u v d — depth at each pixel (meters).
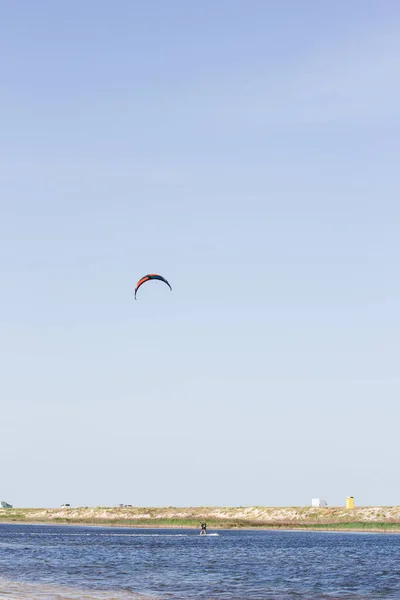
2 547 122.12
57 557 100.44
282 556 105.00
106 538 156.62
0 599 54.62
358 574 79.19
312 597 59.91
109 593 59.72
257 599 58.09
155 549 118.50
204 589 64.06
